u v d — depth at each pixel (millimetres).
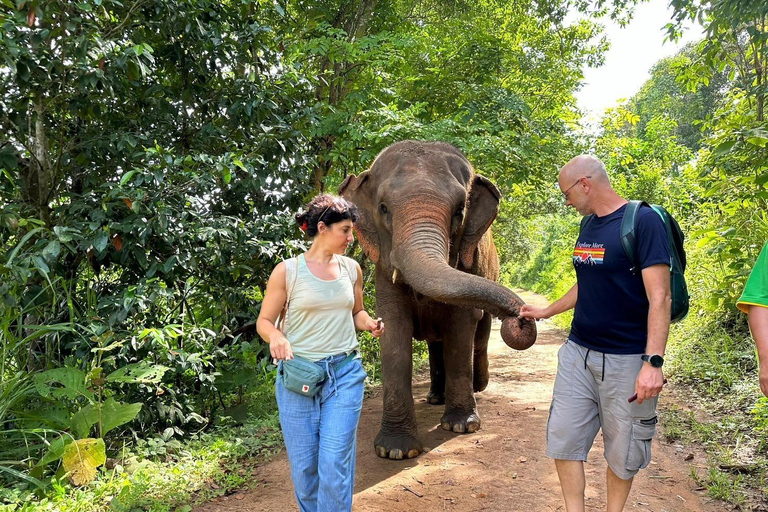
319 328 2838
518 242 24391
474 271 5242
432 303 4805
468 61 9547
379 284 4758
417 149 4746
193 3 5320
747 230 6562
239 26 5754
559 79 12266
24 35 4102
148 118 5484
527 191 11930
